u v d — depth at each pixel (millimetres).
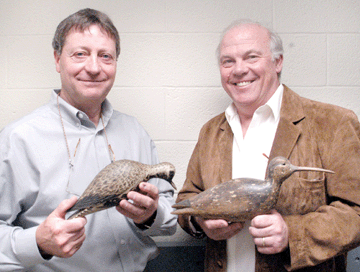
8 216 1068
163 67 1648
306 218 1059
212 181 1251
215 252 1255
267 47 1212
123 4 1631
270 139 1228
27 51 1621
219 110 1657
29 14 1617
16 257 978
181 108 1655
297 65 1645
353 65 1644
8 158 1063
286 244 1024
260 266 1117
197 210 1006
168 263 1591
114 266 1158
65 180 1110
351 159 1080
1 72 1621
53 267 1093
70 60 1090
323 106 1188
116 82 1641
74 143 1157
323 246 1016
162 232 1233
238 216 986
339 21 1638
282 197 1113
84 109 1195
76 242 937
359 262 1476
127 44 1637
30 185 1079
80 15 1107
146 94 1648
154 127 1654
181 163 1659
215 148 1313
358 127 1135
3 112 1623
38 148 1100
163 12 1638
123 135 1294
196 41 1646
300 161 1124
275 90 1264
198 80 1653
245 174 1224
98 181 953
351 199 1058
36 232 947
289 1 1635
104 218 1155
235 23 1289
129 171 975
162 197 1296
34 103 1628
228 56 1229
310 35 1641
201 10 1641
